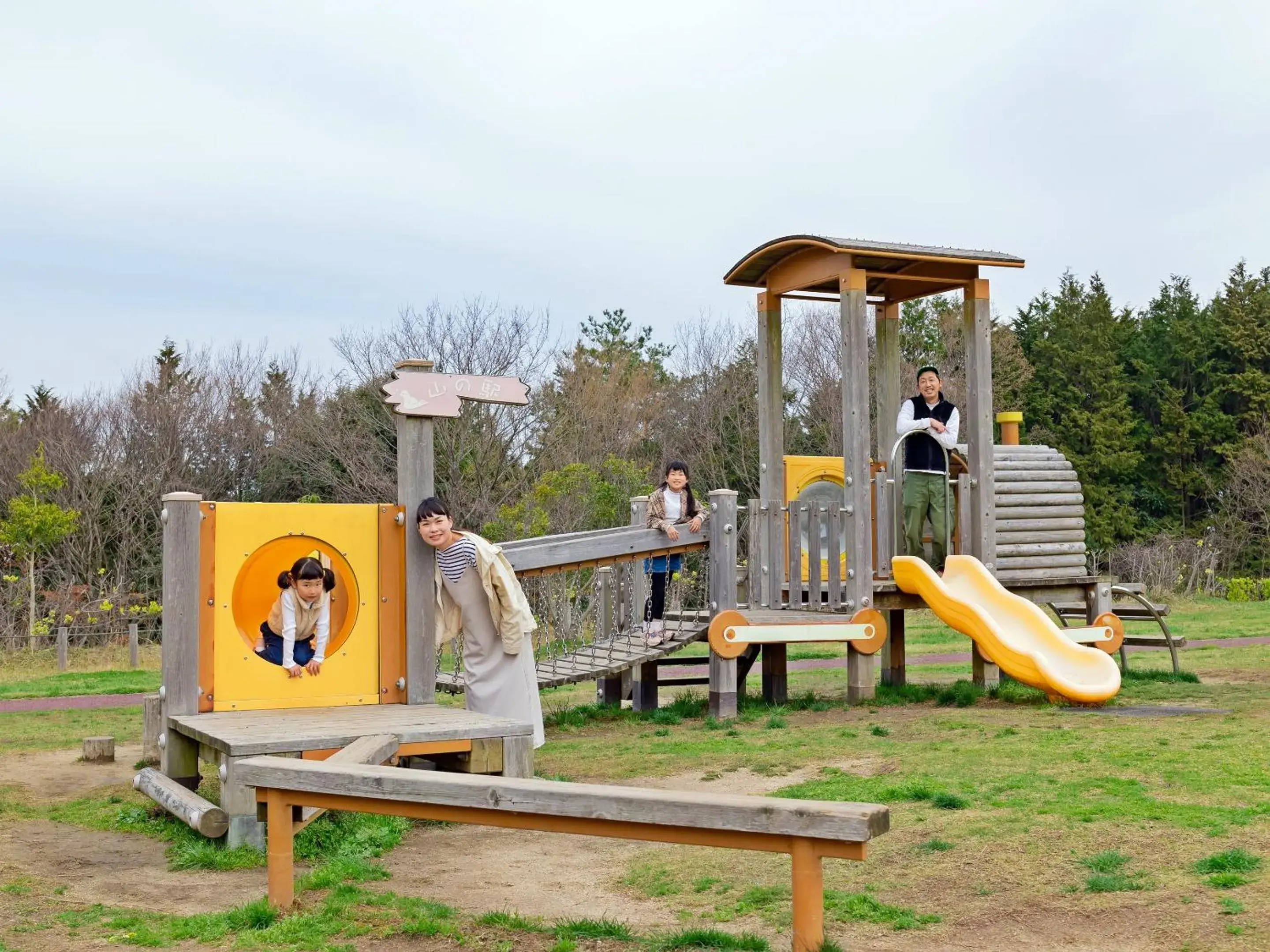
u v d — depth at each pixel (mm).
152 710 9945
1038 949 4707
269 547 8523
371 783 5059
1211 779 7359
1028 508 13477
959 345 39094
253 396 36656
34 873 6379
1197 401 51125
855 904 5352
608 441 34594
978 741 9344
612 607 14359
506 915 5180
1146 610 14023
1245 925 4766
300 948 4820
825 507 12711
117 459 34469
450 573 8594
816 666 18672
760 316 14117
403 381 8719
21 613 28172
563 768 9023
